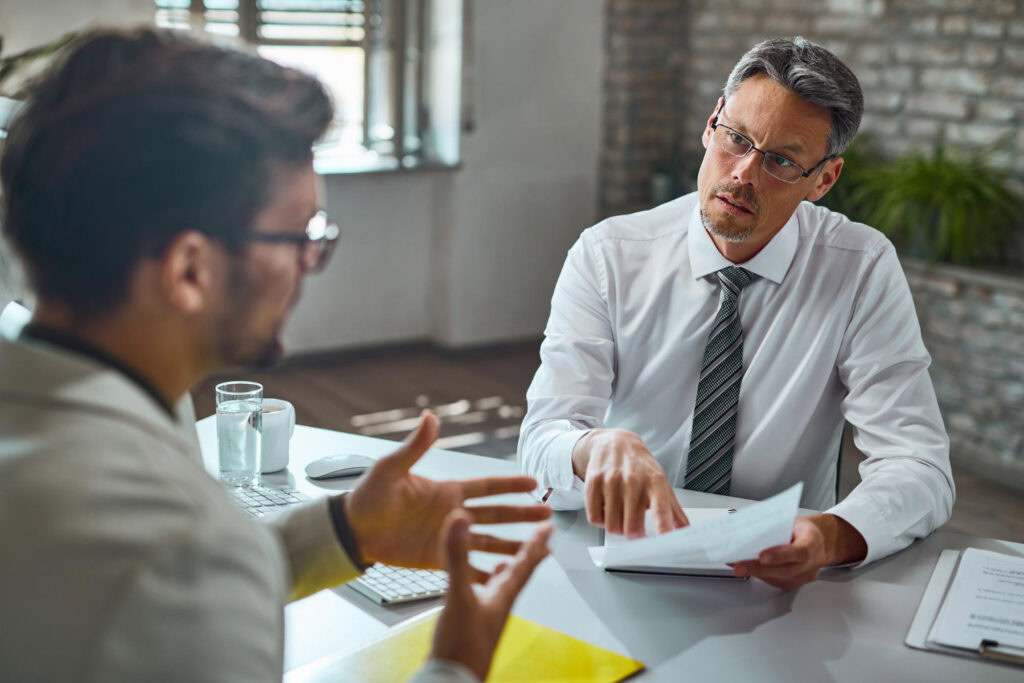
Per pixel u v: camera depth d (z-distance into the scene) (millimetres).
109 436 605
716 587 1240
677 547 1144
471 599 728
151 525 583
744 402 1701
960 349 3496
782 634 1133
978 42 3627
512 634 1110
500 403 4039
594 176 4746
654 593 1222
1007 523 3100
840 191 3775
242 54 678
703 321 1717
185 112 629
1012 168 3570
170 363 680
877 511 1340
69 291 643
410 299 4578
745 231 1569
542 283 4719
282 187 673
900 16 3869
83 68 642
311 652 1078
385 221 4430
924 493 1414
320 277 4336
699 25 4605
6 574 556
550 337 1760
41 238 630
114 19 680
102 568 561
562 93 4559
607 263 1765
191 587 583
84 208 623
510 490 1011
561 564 1291
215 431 1711
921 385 1612
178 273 643
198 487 630
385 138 4336
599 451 1337
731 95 1577
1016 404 3357
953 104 3736
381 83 4281
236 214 652
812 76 1494
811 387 1686
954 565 1319
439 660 714
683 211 1788
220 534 610
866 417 1613
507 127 4457
